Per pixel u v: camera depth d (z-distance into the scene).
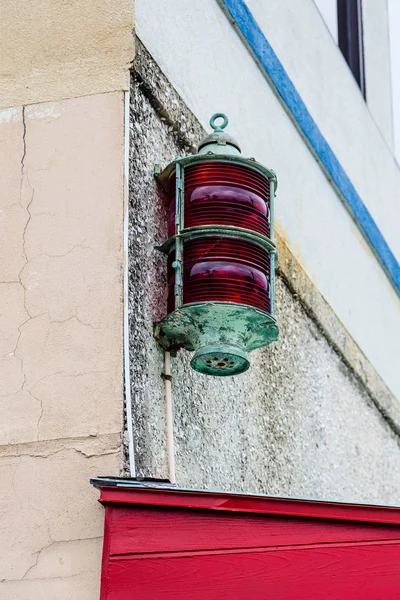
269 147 7.82
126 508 4.81
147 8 6.20
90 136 5.73
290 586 4.72
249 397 6.79
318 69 9.11
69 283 5.47
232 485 6.30
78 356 5.32
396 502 9.05
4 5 6.13
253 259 5.57
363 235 9.67
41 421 5.25
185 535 4.77
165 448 5.55
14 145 5.82
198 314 5.44
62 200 5.64
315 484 7.52
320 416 7.87
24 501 5.14
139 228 5.70
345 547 4.84
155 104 6.09
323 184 8.85
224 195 5.60
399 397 9.89
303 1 9.00
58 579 4.97
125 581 4.67
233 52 7.43
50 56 5.95
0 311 5.51
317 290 8.12
